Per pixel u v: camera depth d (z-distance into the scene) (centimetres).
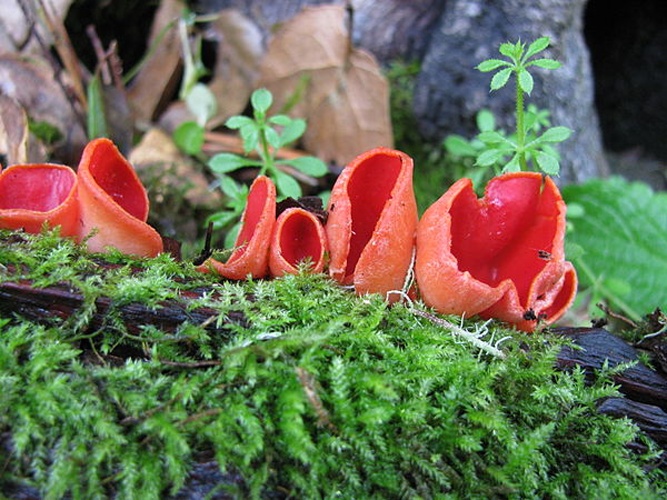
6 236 15
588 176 30
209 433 12
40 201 16
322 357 13
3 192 16
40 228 15
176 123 29
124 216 15
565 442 14
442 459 13
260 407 12
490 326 15
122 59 32
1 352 13
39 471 12
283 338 13
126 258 15
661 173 36
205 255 16
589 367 15
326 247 15
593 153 31
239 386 13
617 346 15
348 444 12
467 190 15
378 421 12
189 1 32
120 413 12
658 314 16
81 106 26
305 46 28
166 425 12
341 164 27
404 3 31
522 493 13
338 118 27
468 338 14
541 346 15
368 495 12
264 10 31
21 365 13
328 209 15
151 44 31
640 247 25
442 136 30
